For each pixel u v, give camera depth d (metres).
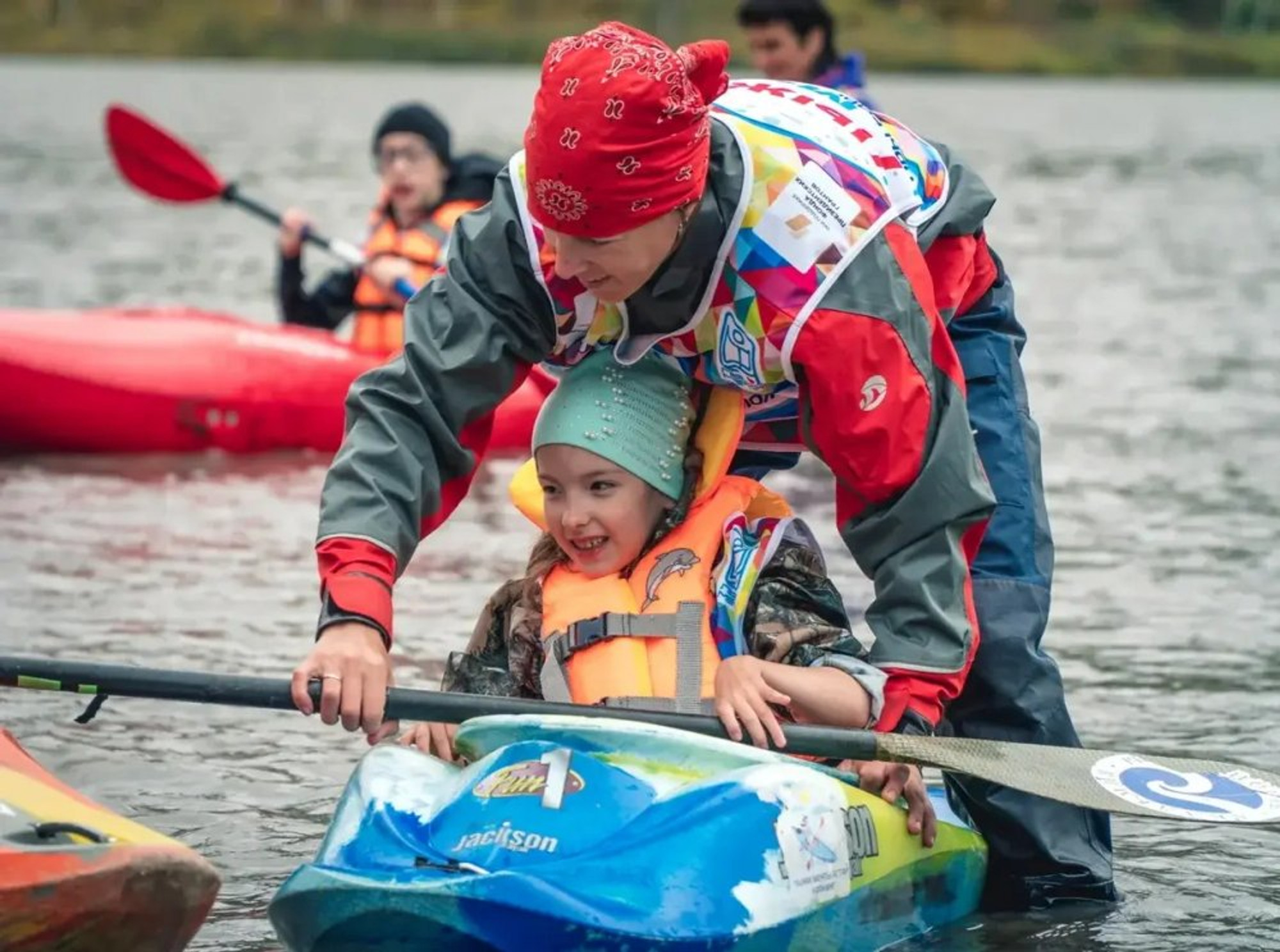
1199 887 9.54
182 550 16.09
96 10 149.38
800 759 8.49
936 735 9.20
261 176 53.31
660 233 7.70
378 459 7.96
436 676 12.50
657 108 7.43
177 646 13.15
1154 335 29.48
